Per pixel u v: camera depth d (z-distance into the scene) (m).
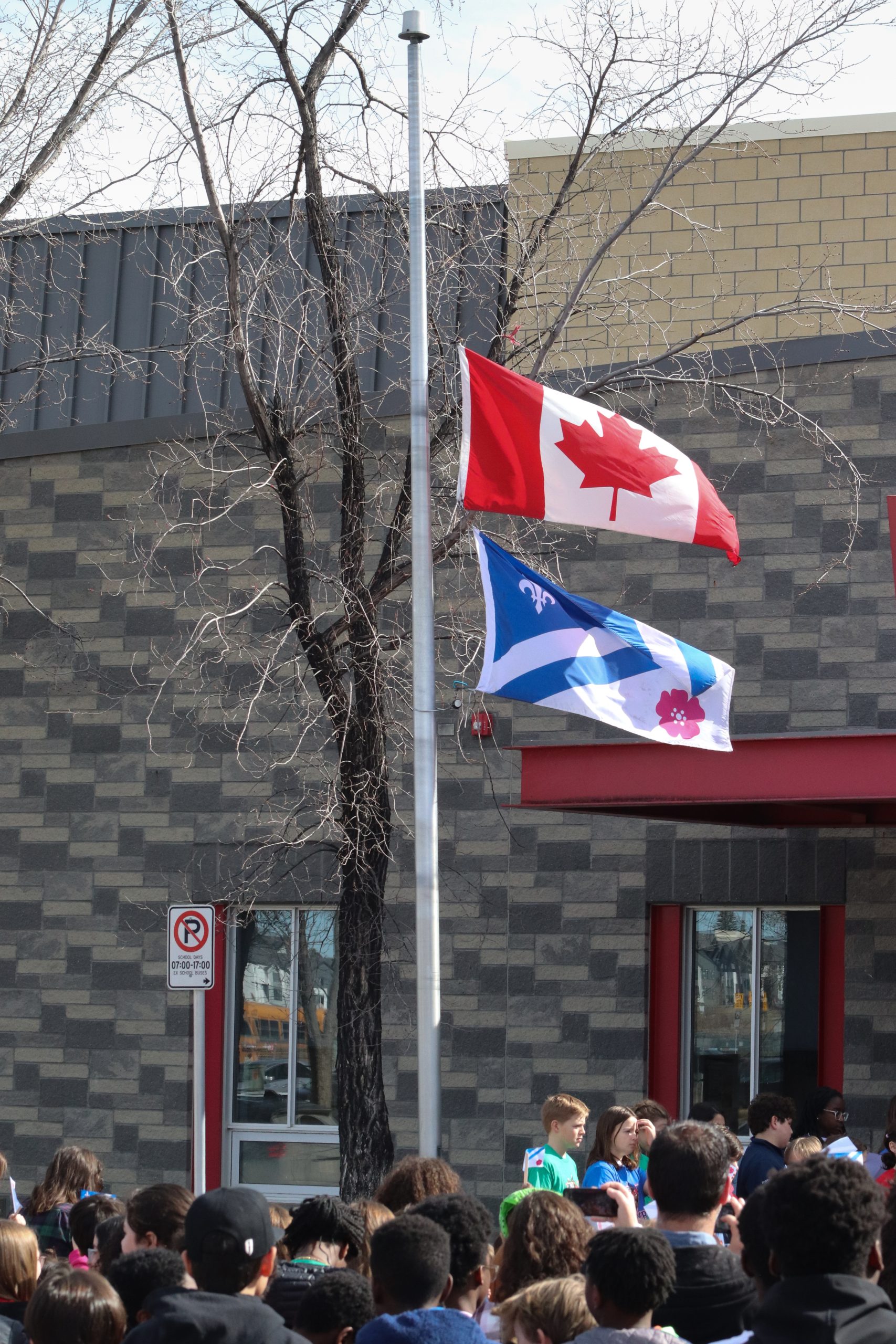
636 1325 8.73
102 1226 12.91
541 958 26.52
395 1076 26.70
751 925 26.44
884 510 25.97
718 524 19.31
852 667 25.84
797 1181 8.29
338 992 25.52
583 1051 26.17
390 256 24.17
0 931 28.61
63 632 28.94
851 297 28.31
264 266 22.59
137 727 28.48
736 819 25.41
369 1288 10.35
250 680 27.92
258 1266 9.66
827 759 20.20
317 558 27.86
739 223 28.94
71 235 30.83
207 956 20.34
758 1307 8.73
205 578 28.41
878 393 26.20
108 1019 28.02
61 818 28.61
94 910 28.28
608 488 18.92
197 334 28.50
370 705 21.45
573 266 28.19
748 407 26.44
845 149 28.80
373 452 24.81
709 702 19.64
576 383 26.59
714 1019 26.45
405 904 26.97
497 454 18.81
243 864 27.55
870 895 25.31
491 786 26.89
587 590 26.95
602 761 21.47
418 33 19.41
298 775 27.47
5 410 30.50
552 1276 10.57
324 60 21.94
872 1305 8.04
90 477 29.31
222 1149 27.75
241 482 28.36
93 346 27.70
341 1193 20.94
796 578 26.22
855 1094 25.02
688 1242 10.24
